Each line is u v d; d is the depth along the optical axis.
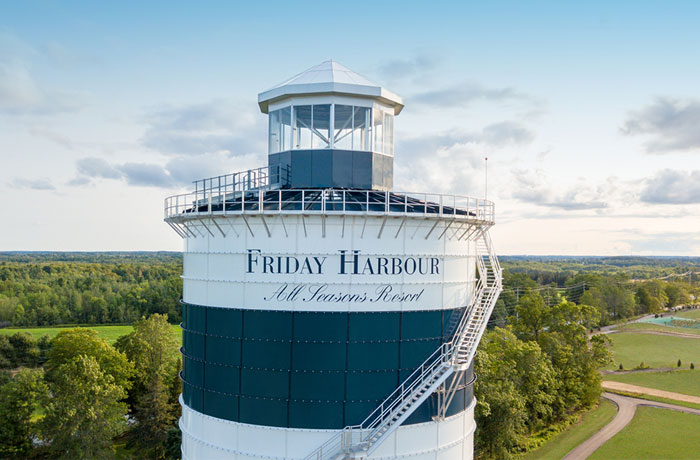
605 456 56.25
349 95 29.91
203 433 27.66
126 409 50.44
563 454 56.75
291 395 25.72
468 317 29.19
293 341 25.86
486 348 59.50
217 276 27.67
